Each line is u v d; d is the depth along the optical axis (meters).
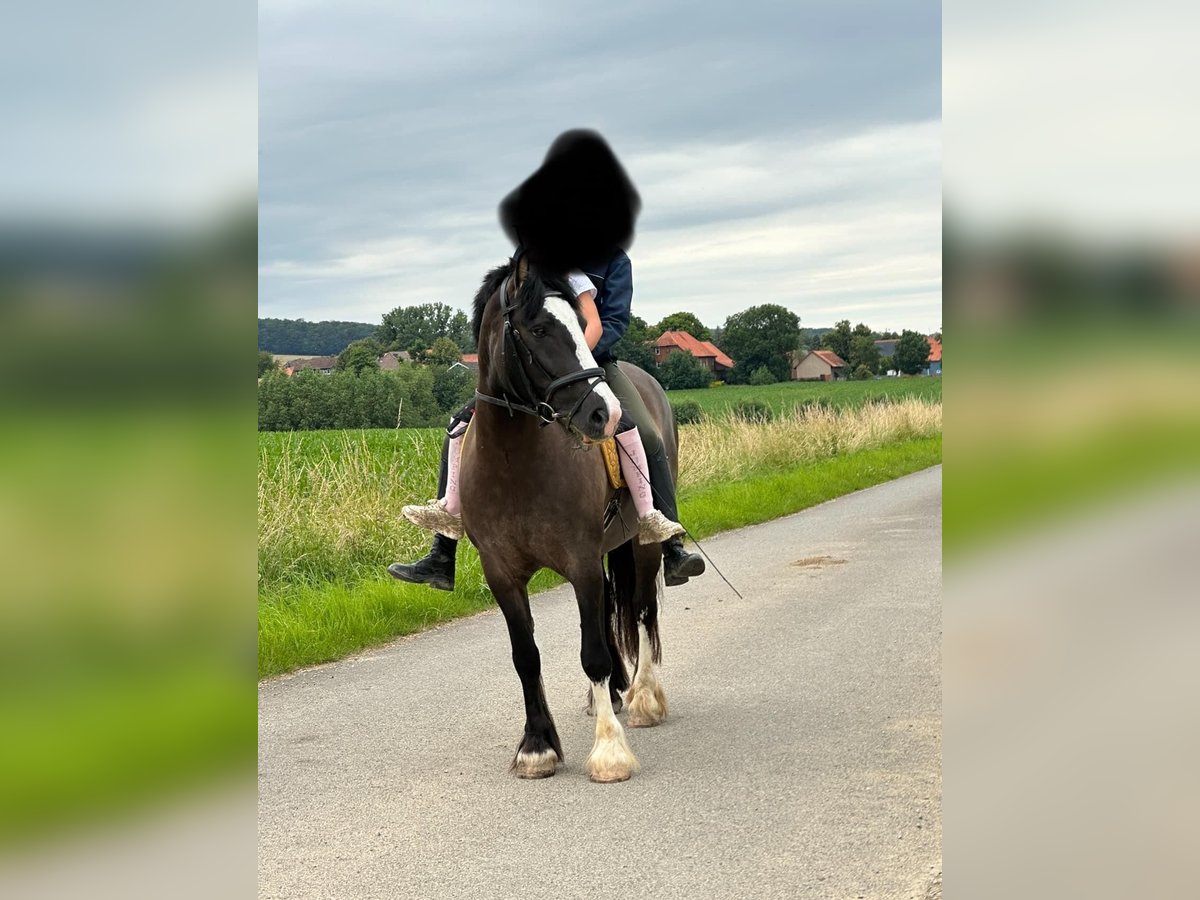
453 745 5.29
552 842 3.88
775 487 17.44
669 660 6.83
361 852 3.87
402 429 13.91
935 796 4.07
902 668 6.23
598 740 4.67
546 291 4.36
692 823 3.98
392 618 8.31
